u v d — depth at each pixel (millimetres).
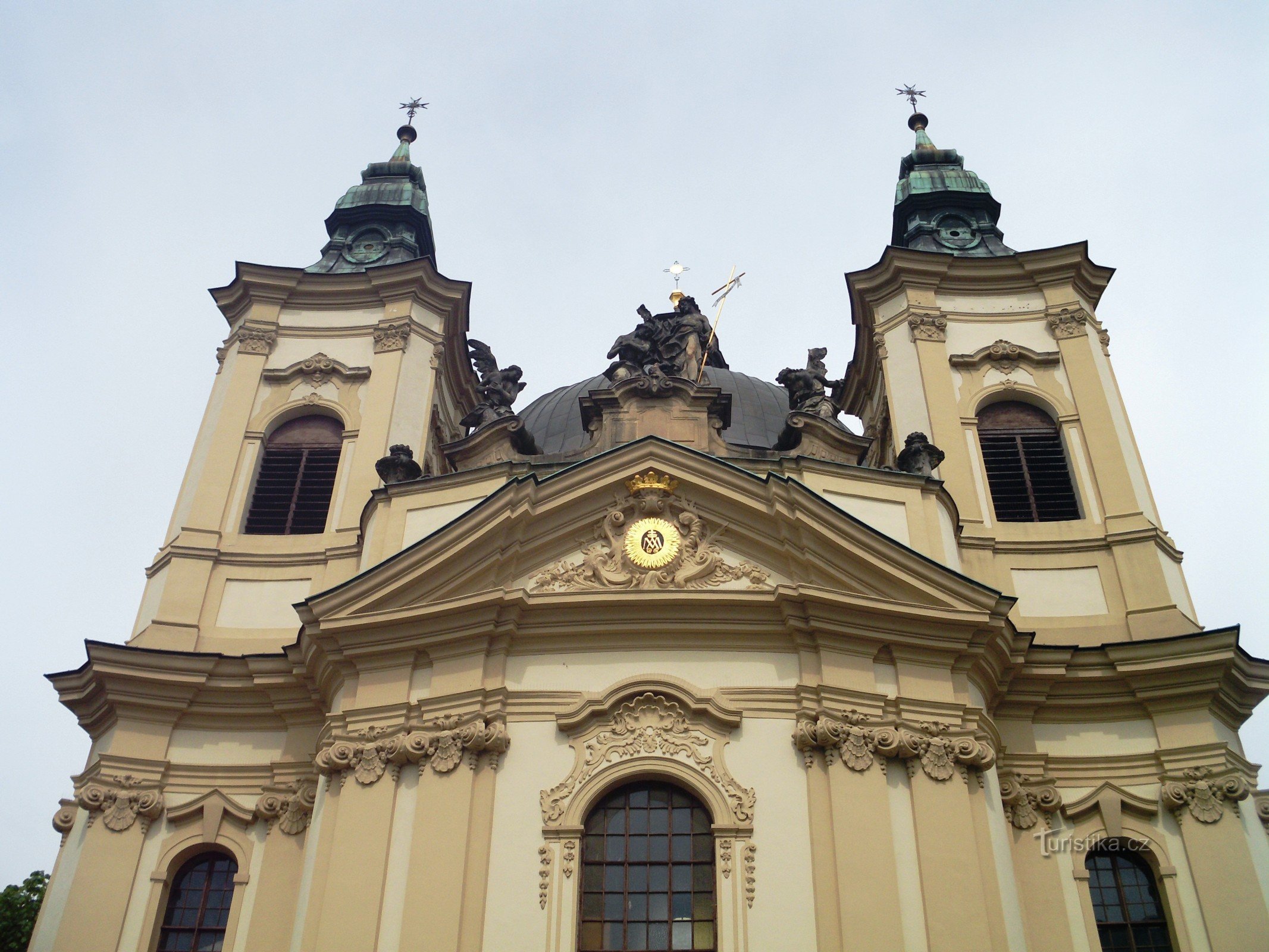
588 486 21828
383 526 23016
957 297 30109
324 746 20562
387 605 21359
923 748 19578
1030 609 24719
